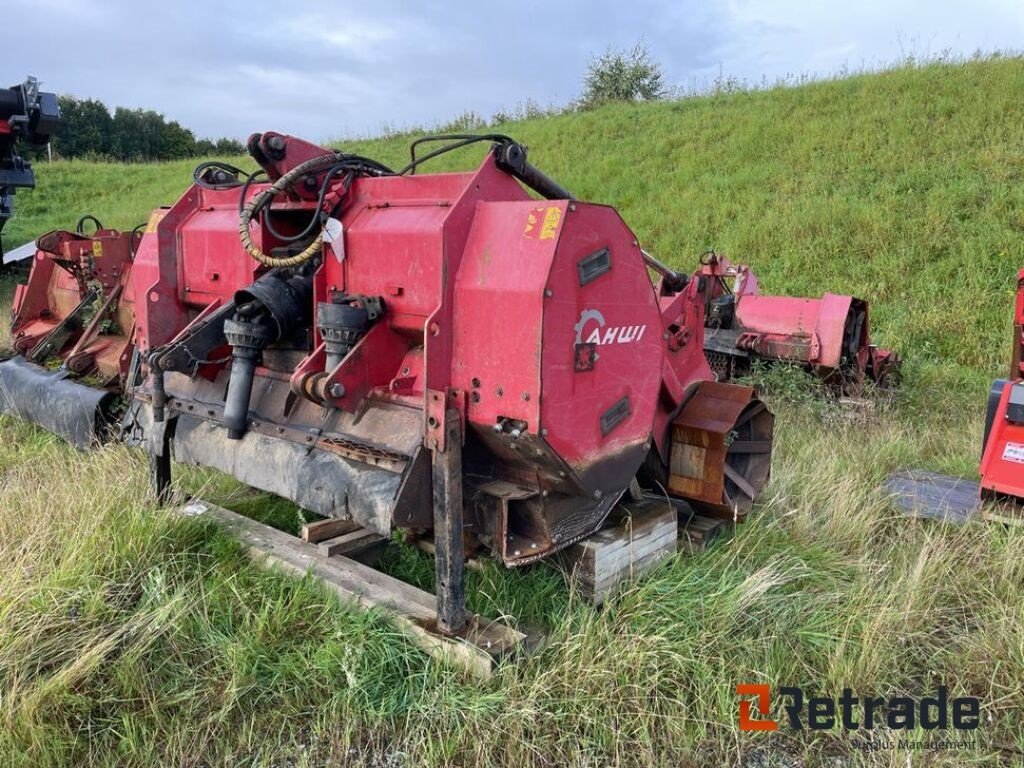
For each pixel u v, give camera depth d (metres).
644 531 3.51
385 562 3.76
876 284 9.74
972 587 3.60
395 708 2.71
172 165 24.06
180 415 3.86
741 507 4.07
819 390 6.52
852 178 12.25
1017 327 4.51
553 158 16.55
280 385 3.54
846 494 4.34
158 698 2.74
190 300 4.01
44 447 5.25
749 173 13.33
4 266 12.05
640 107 19.67
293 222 3.60
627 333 3.05
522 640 2.95
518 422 2.69
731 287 8.42
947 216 10.46
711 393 4.01
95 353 5.93
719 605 3.22
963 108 13.42
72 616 2.99
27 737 2.48
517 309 2.63
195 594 3.26
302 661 2.91
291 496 3.21
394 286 3.04
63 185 21.45
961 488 4.89
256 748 2.59
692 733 2.69
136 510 3.69
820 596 3.41
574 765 2.54
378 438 2.99
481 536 3.11
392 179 3.20
